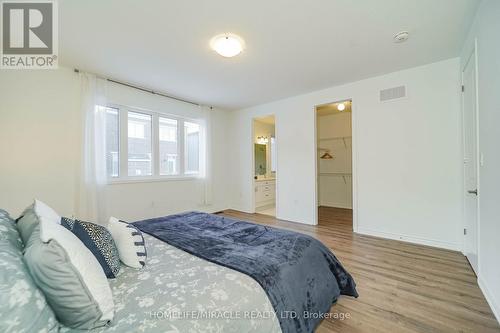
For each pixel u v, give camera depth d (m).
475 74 2.02
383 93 3.23
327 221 4.28
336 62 2.83
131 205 3.66
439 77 2.82
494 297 1.58
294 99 4.25
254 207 5.14
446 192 2.79
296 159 4.24
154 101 3.96
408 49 2.53
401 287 1.92
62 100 2.92
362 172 3.43
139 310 0.86
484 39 1.74
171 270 1.19
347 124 5.66
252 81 3.46
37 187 2.75
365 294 1.83
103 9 1.84
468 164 2.38
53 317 0.75
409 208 3.05
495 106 1.56
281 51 2.55
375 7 1.85
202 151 4.73
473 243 2.22
